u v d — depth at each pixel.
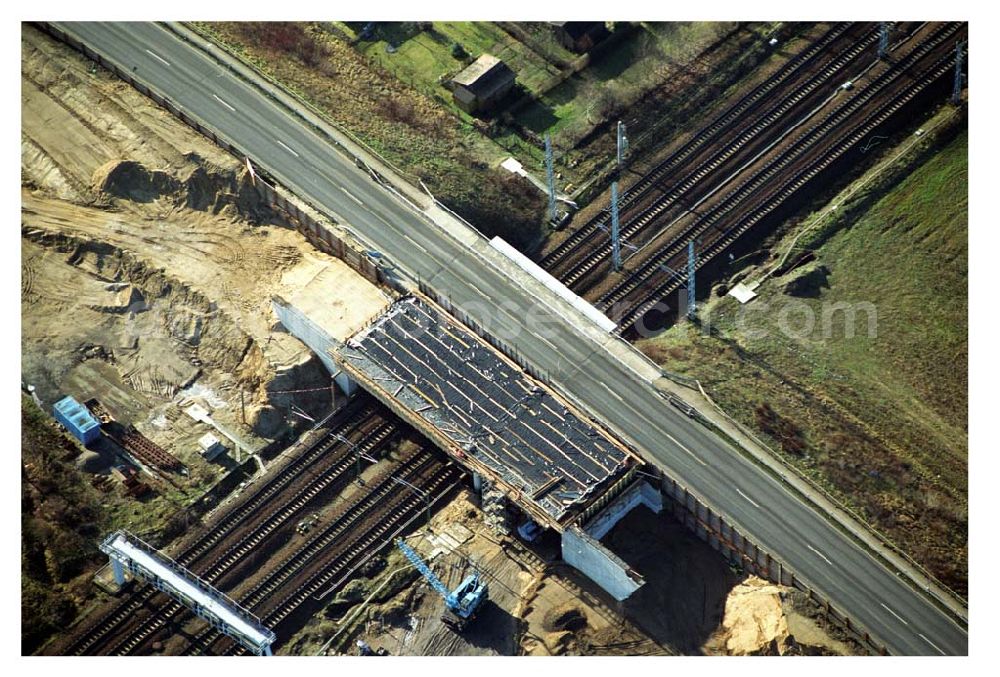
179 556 178.25
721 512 178.25
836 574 173.88
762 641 168.25
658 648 170.75
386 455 186.62
